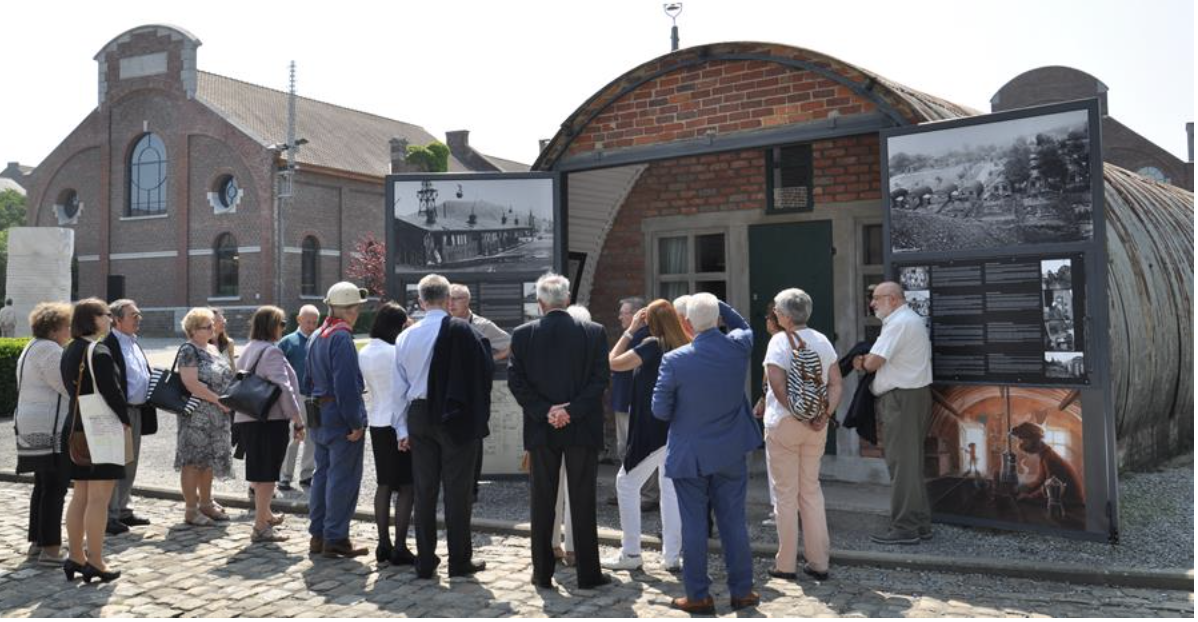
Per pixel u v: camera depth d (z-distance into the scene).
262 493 6.66
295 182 36.66
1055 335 6.05
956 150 6.45
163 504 7.99
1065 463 6.04
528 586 5.52
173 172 37.56
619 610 5.04
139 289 38.16
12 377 13.59
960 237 6.42
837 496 7.71
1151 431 9.14
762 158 9.10
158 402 6.86
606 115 8.47
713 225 9.37
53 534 6.05
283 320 6.94
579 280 10.02
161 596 5.41
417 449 5.74
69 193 40.28
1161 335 8.55
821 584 5.43
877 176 8.51
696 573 4.95
